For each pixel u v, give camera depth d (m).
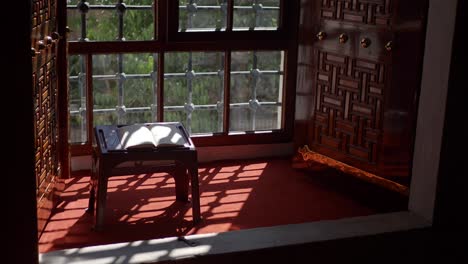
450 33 2.96
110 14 3.73
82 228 3.05
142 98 3.90
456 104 3.04
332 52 3.59
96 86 3.78
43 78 3.00
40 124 2.94
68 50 3.59
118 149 2.99
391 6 3.22
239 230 2.99
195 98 4.00
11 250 2.58
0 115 2.46
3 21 2.39
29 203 2.55
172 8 3.79
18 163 2.51
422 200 3.18
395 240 3.07
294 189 3.66
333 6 3.55
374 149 3.39
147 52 3.82
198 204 3.13
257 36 4.02
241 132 4.15
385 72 3.29
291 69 4.13
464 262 3.24
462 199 3.16
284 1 4.04
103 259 2.66
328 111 3.66
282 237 2.93
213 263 2.76
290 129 4.21
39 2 2.89
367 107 3.41
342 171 3.59
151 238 2.97
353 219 3.15
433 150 3.09
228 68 4.00
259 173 3.89
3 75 2.44
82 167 3.82
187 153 3.05
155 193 3.52
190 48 3.89
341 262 2.99
